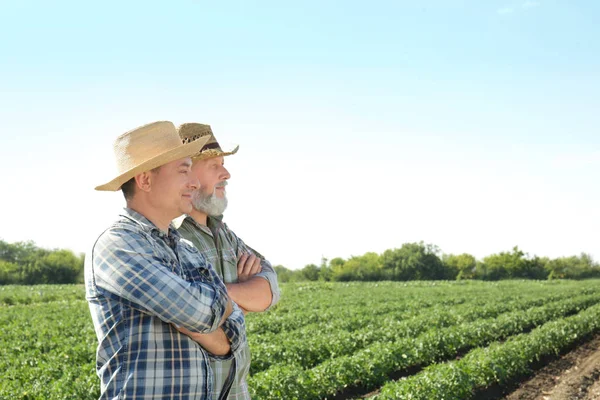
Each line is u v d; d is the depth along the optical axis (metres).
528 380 13.94
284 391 10.85
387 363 13.68
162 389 2.67
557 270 85.50
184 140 4.03
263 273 4.09
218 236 4.05
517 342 15.59
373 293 44.91
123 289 2.66
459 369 11.98
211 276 3.06
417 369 14.78
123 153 2.97
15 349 17.84
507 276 83.81
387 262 83.19
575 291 42.47
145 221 2.93
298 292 46.97
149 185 2.94
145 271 2.67
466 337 17.91
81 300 38.12
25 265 71.50
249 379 10.86
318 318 25.25
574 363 16.12
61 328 22.89
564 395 12.56
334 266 85.69
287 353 14.78
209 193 3.98
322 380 11.75
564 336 18.50
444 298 37.59
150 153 2.94
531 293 41.28
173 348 2.73
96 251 2.78
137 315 2.71
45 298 40.19
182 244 3.21
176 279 2.69
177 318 2.63
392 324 21.00
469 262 84.44
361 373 12.72
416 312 26.91
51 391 10.73
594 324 22.02
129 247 2.74
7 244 89.56
